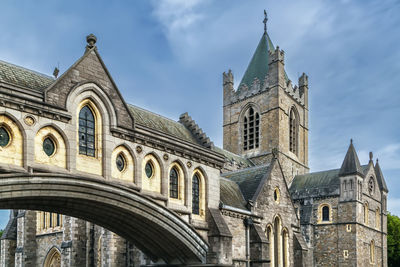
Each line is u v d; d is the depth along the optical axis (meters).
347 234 69.50
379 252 77.25
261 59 91.88
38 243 57.53
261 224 37.31
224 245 31.11
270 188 39.88
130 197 25.59
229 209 33.59
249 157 84.38
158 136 28.17
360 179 72.44
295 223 43.34
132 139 26.47
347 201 70.69
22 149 21.16
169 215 28.03
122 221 29.45
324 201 73.31
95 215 28.38
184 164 30.23
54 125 22.52
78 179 22.86
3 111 20.53
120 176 25.69
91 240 49.91
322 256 71.19
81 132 24.12
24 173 20.59
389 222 95.19
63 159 22.84
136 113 31.58
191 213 30.19
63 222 50.97
